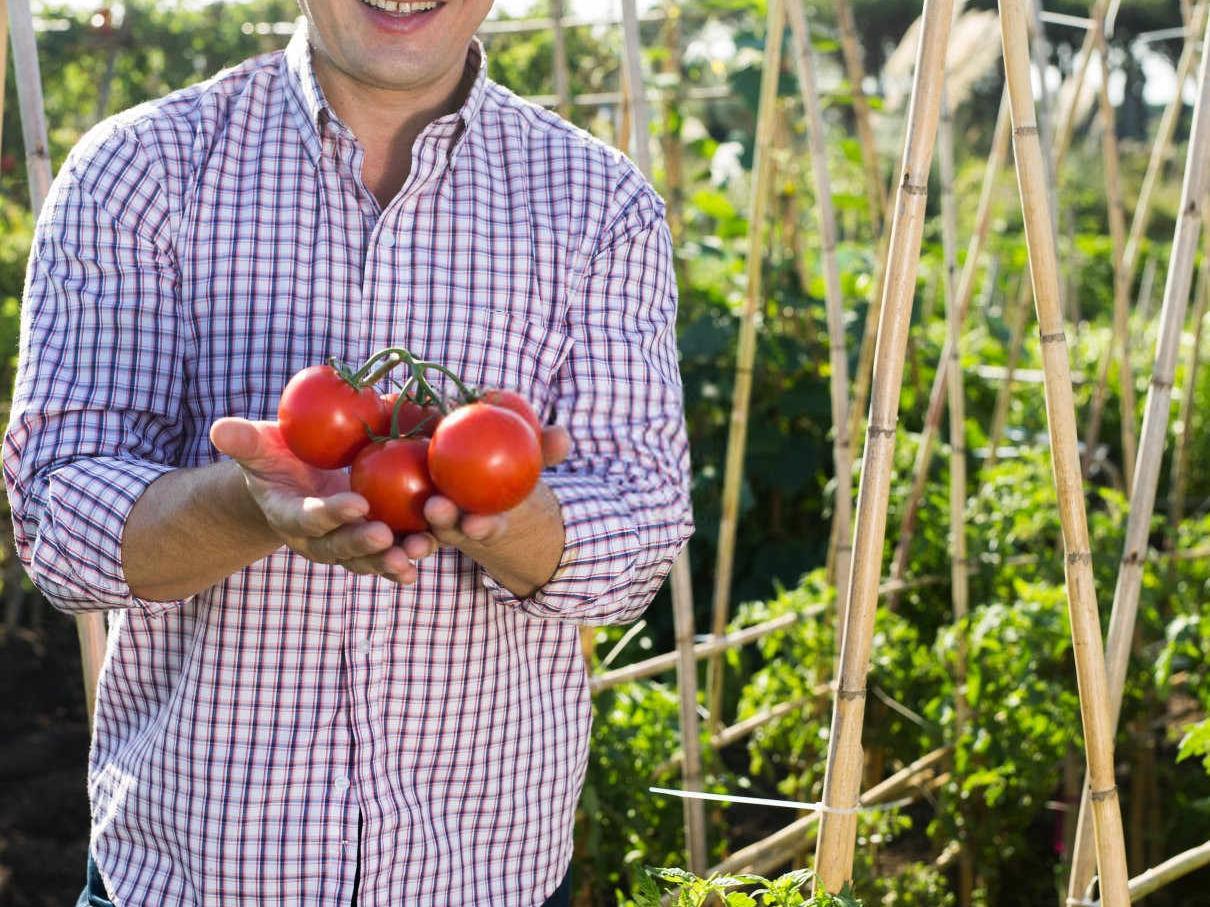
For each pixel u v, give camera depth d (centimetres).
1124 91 2030
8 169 569
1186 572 366
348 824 131
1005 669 293
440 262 136
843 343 279
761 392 489
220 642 129
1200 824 318
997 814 298
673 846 280
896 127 888
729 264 546
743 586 474
